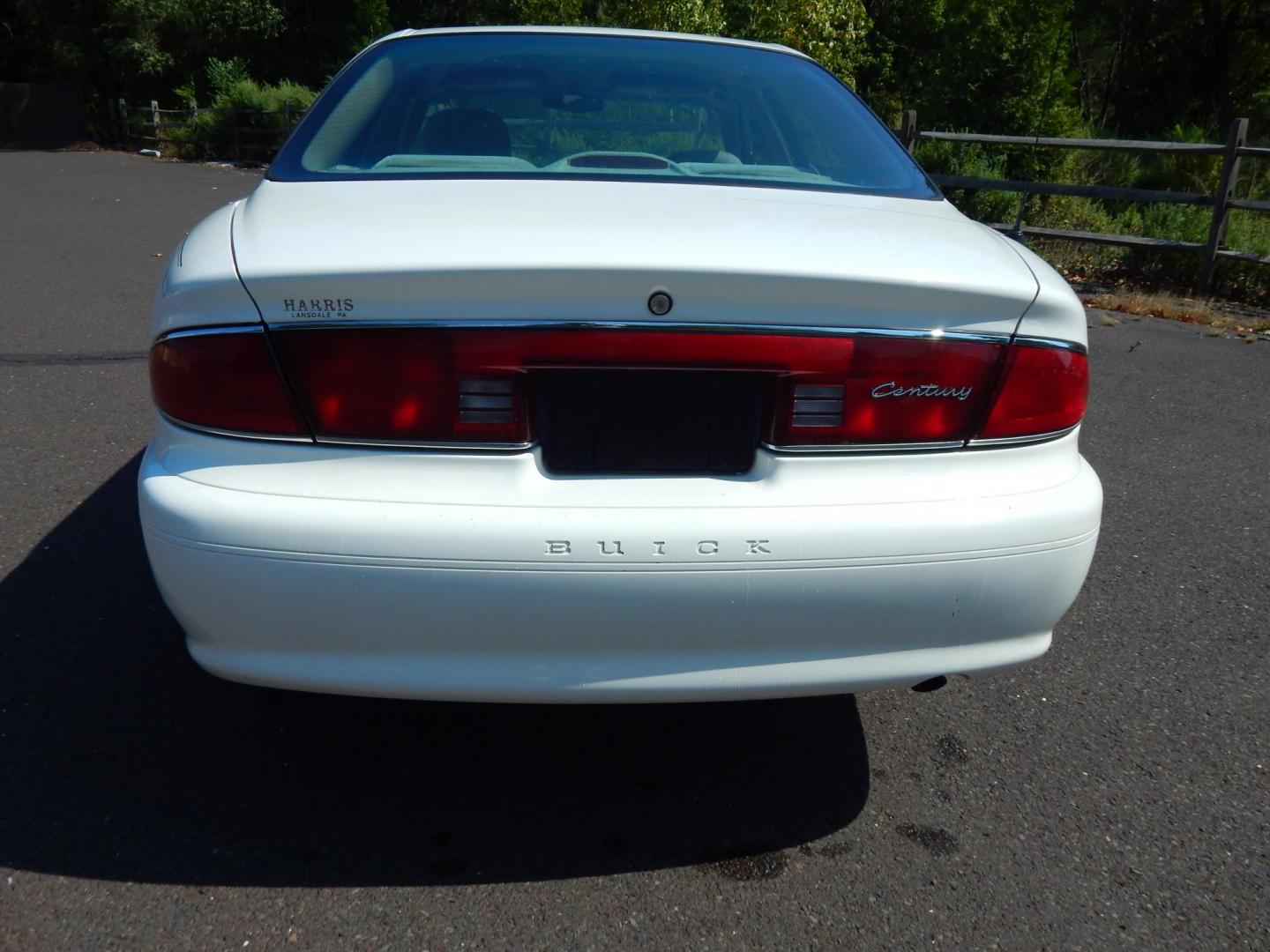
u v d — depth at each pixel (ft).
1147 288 28.63
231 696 8.39
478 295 5.79
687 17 52.06
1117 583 11.19
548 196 7.05
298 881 6.53
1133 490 13.92
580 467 6.08
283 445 5.98
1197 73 90.12
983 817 7.40
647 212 6.73
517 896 6.50
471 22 84.23
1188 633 10.15
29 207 40.19
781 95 9.14
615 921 6.32
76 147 85.76
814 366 6.03
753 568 5.93
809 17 56.24
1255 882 6.84
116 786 7.30
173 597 6.11
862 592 6.08
